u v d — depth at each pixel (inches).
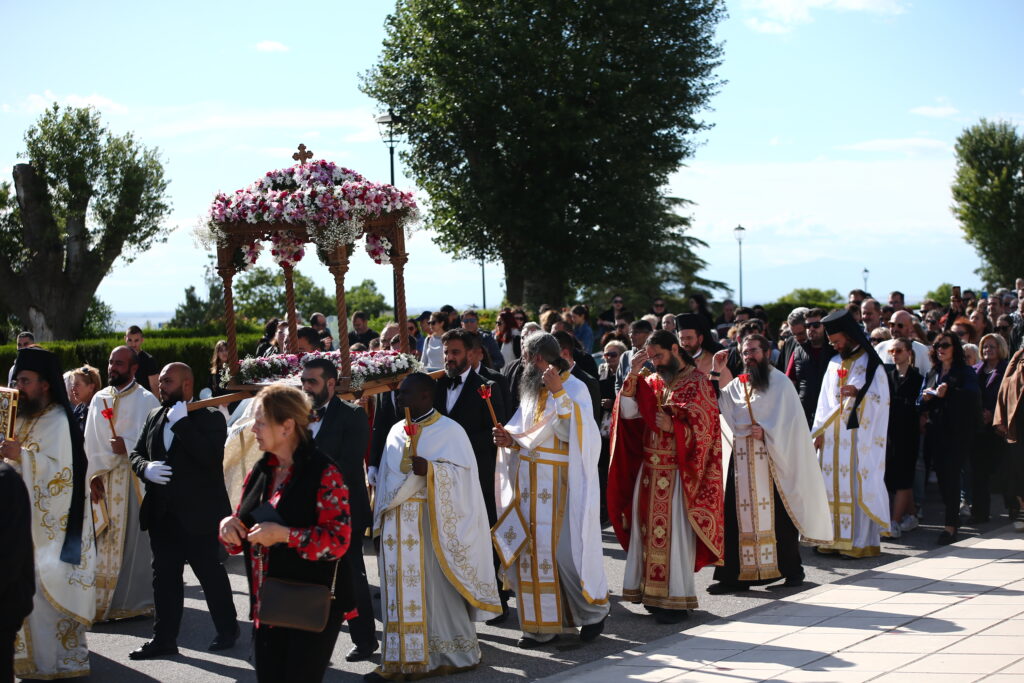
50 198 1082.7
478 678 240.7
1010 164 2089.1
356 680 244.2
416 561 243.0
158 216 1137.4
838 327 358.0
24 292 1050.1
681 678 221.0
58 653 248.1
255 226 331.3
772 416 314.8
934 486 494.6
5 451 239.9
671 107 1138.0
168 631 263.9
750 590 316.2
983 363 428.1
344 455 259.8
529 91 1085.1
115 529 299.1
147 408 307.7
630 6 1080.8
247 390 322.0
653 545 283.1
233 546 169.3
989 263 2130.9
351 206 322.7
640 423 292.5
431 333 476.1
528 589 264.7
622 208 1149.7
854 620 259.9
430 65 1096.2
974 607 263.3
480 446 292.7
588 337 543.2
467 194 1120.8
